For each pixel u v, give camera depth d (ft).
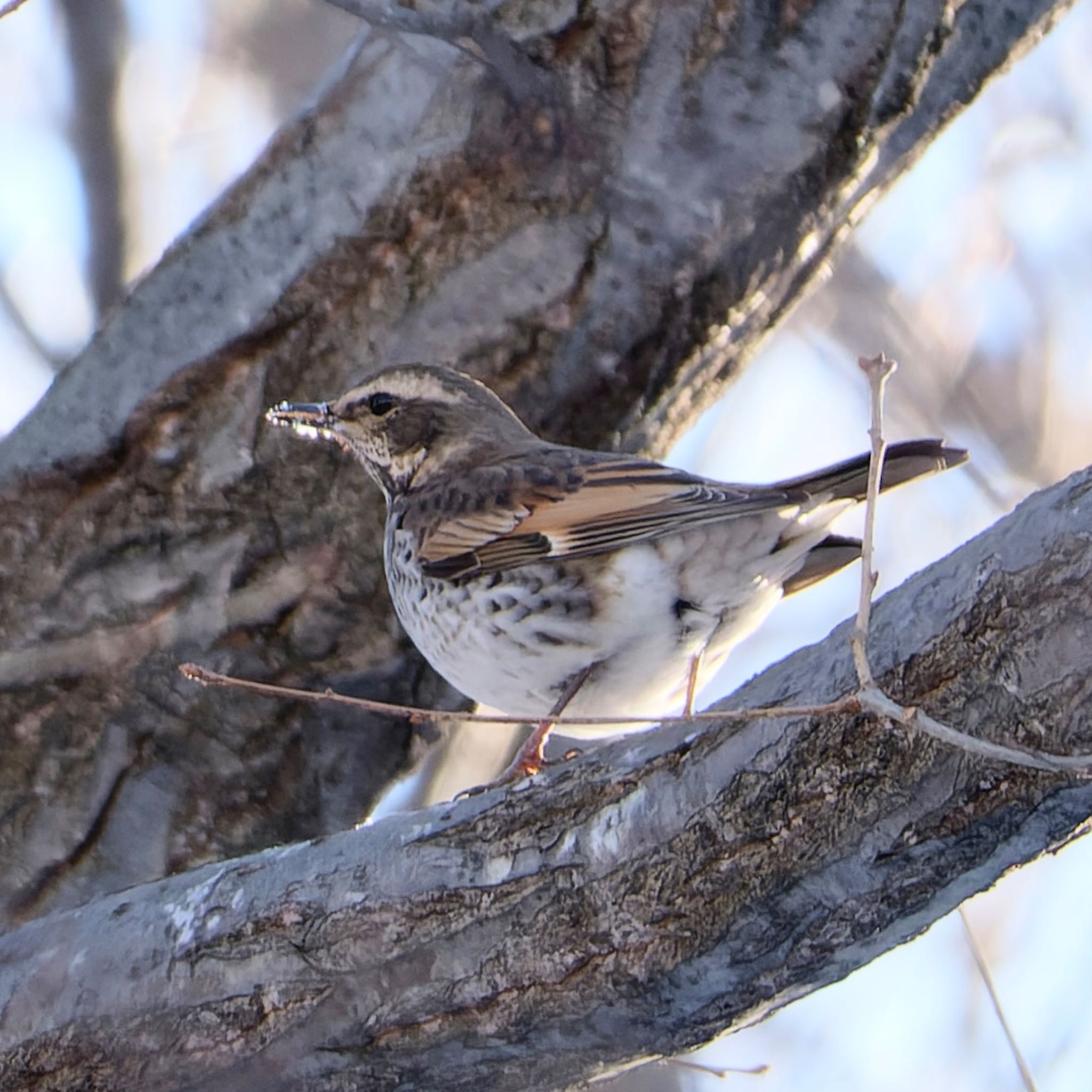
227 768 37.93
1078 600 24.45
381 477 37.47
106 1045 29.25
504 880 27.91
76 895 37.19
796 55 35.37
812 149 35.68
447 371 36.47
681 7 34.76
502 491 36.27
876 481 25.48
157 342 36.32
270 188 36.19
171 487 36.52
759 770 26.53
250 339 35.99
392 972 28.22
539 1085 28.94
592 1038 28.12
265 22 56.65
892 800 25.84
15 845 37.09
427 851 28.53
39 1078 29.43
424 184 35.37
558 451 37.06
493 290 36.04
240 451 36.42
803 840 26.37
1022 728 24.91
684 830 27.02
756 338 38.70
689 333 36.99
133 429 36.19
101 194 50.78
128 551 36.68
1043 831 25.62
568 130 35.06
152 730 37.50
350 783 39.06
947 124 37.93
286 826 38.52
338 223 35.60
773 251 36.55
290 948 28.73
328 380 36.42
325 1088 28.89
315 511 37.17
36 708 36.96
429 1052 28.37
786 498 33.24
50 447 36.29
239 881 29.68
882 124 36.32
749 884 26.73
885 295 53.88
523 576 35.94
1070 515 24.66
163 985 29.19
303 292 35.86
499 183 35.47
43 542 36.55
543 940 27.66
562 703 36.35
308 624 37.78
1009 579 24.88
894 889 26.27
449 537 36.42
